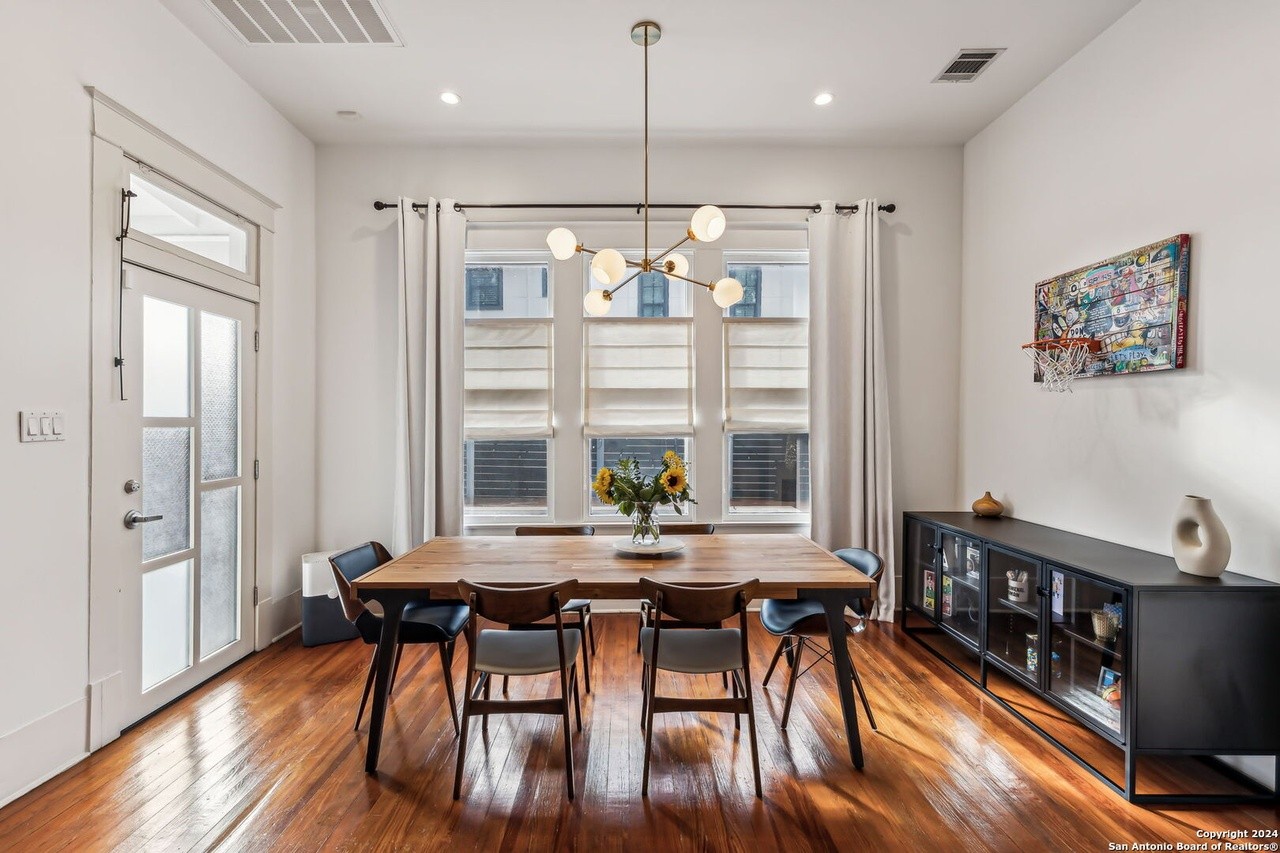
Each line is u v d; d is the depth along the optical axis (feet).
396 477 13.24
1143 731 6.91
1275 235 7.07
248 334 11.21
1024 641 9.30
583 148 13.76
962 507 13.85
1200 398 8.00
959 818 6.61
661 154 13.78
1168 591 6.91
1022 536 10.03
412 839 6.25
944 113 12.43
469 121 12.65
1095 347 9.68
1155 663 6.91
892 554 13.44
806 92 11.62
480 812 6.69
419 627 8.37
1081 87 10.26
